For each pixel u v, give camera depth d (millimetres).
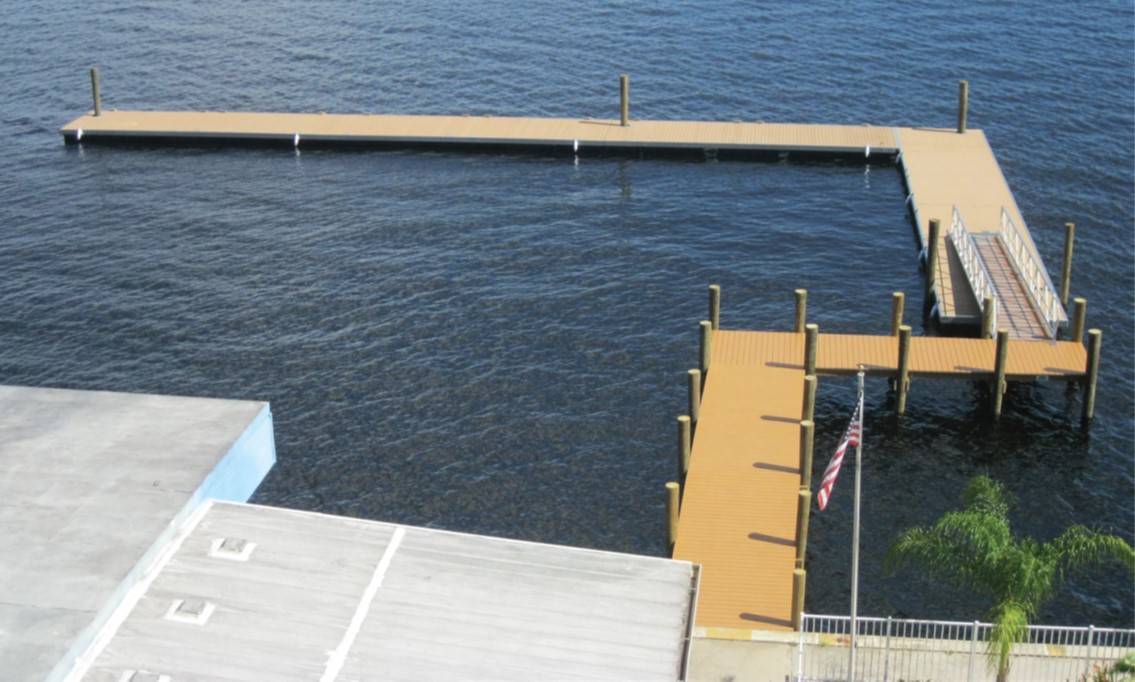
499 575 27016
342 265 68438
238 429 29078
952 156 79938
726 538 44656
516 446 52969
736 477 48031
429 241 71188
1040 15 105875
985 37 101625
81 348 60812
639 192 77812
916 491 50688
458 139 85000
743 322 62656
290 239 71812
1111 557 46531
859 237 71312
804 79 95062
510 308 63625
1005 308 60000
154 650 24406
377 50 103625
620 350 59938
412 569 26953
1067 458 52594
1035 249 65062
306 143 86438
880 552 47125
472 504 49562
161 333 61938
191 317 63281
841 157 82125
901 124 87312
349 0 116438
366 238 71688
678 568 27469
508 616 25984
